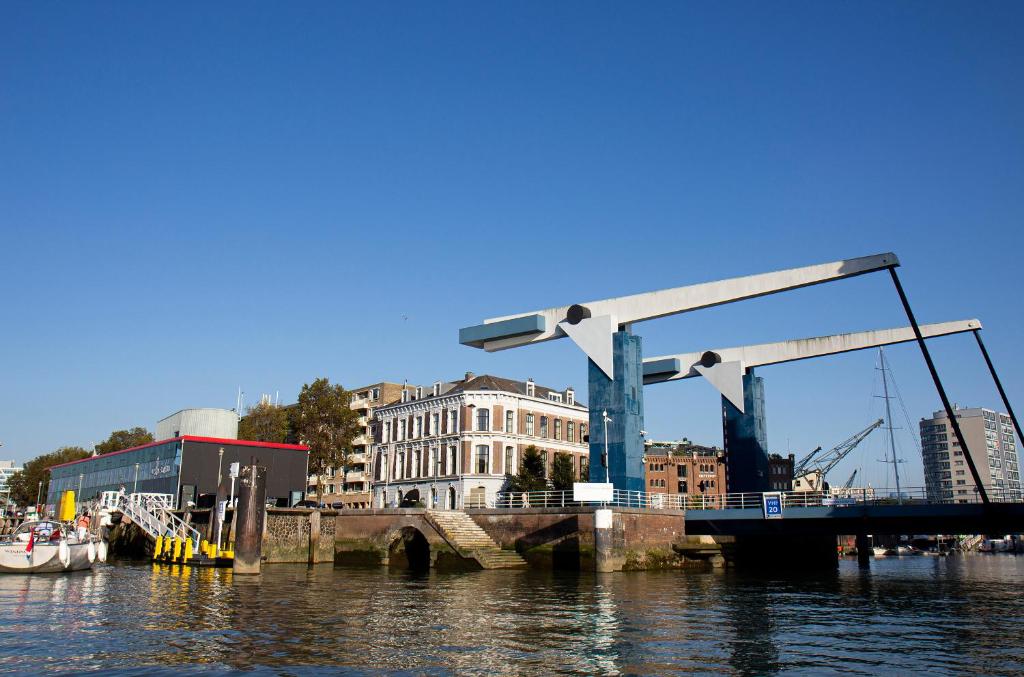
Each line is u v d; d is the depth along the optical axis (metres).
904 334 56.75
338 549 57.75
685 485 121.88
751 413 63.25
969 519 47.94
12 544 43.19
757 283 49.78
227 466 69.81
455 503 78.62
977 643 23.38
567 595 34.56
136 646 21.27
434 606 30.09
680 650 21.64
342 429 84.75
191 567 48.41
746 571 58.34
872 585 44.88
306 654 20.31
